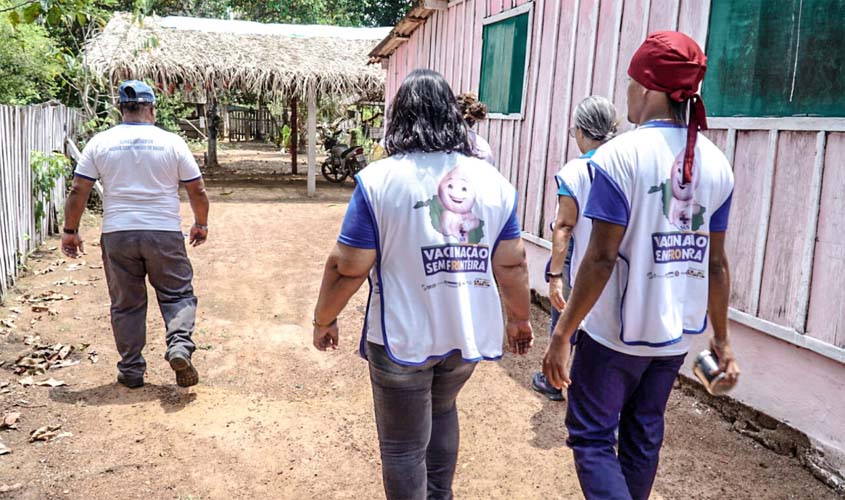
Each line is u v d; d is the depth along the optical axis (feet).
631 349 8.00
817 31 11.73
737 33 13.47
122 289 14.39
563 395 14.87
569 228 11.93
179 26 49.39
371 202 7.68
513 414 14.23
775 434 12.75
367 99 65.51
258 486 11.17
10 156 22.91
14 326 18.58
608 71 18.22
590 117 12.02
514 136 23.75
